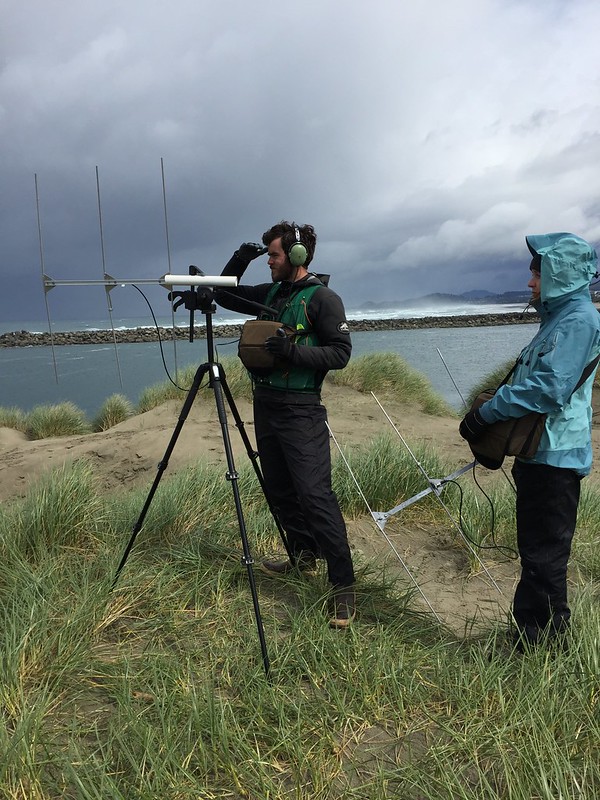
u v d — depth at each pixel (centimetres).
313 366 281
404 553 405
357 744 210
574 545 407
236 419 316
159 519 384
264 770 190
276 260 304
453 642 279
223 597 307
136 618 283
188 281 271
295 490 322
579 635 254
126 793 182
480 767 198
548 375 236
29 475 692
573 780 179
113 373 2575
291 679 237
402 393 1052
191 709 214
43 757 193
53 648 248
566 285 247
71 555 353
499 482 571
